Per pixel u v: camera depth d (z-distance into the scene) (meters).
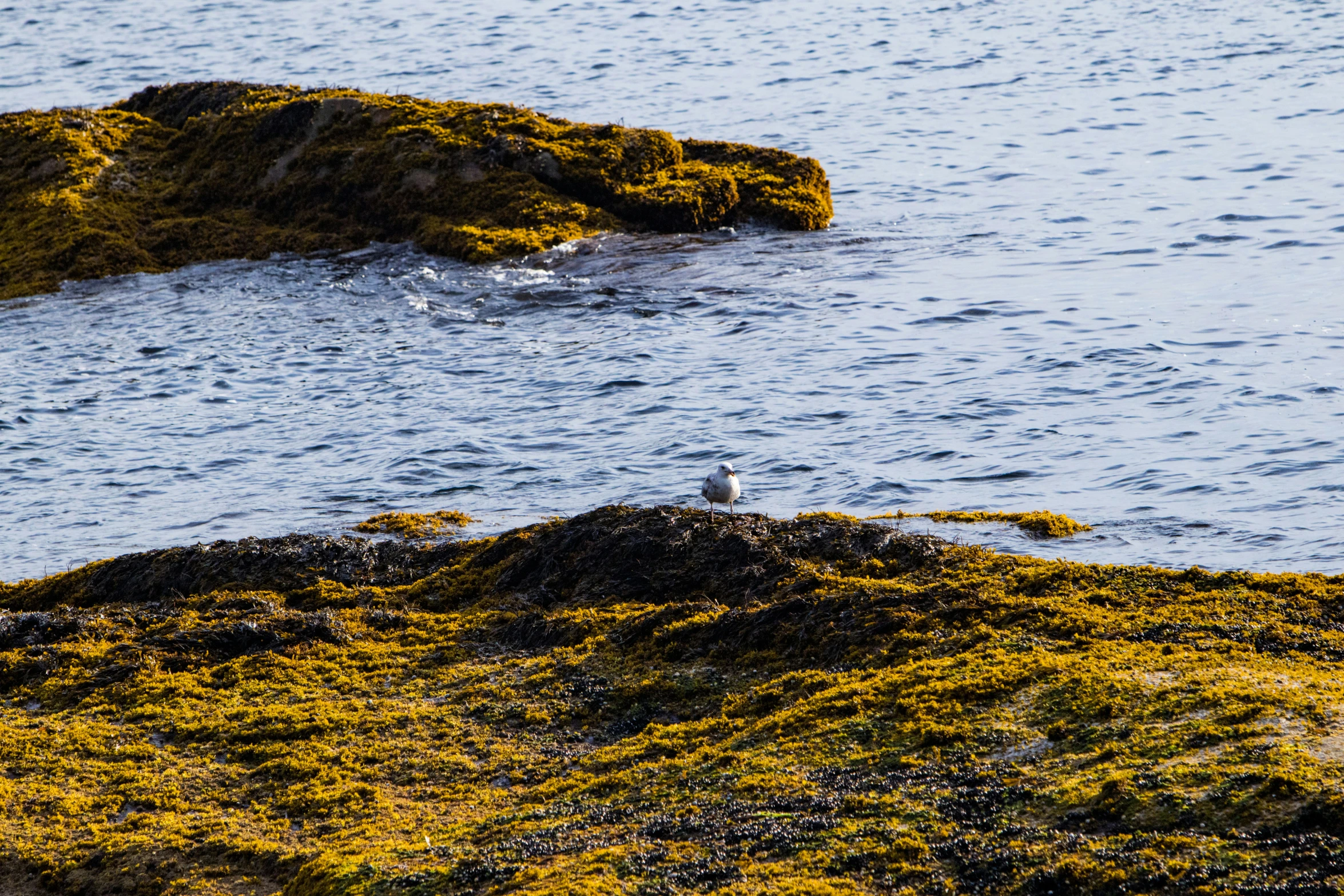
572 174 120.69
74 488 74.06
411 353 94.75
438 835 36.62
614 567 54.09
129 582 58.00
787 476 70.06
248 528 67.31
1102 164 140.25
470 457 75.25
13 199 125.19
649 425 78.69
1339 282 97.31
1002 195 130.38
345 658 49.88
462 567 56.59
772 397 81.62
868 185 136.50
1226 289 97.81
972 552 52.12
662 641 47.84
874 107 174.62
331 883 33.66
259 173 125.50
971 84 186.00
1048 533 59.16
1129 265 106.00
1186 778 31.20
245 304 107.56
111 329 103.19
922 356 87.75
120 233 119.38
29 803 40.53
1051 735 35.47
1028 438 72.62
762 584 51.47
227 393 88.81
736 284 105.56
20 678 49.34
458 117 125.31
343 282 111.00
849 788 34.59
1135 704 36.00
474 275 110.06
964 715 37.66
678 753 40.19
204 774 42.16
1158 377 80.44
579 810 36.72
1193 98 168.12
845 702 40.22
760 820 33.44
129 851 37.66
